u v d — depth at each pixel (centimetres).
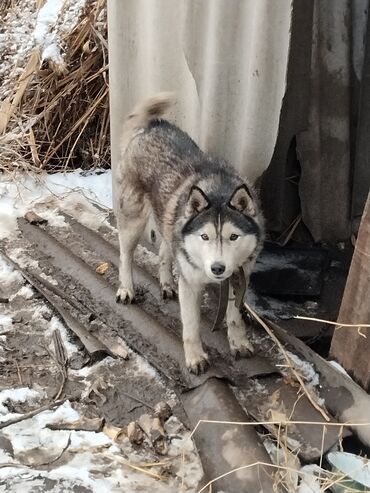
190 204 330
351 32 440
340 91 451
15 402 348
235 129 415
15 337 401
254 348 382
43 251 484
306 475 296
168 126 412
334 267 471
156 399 354
